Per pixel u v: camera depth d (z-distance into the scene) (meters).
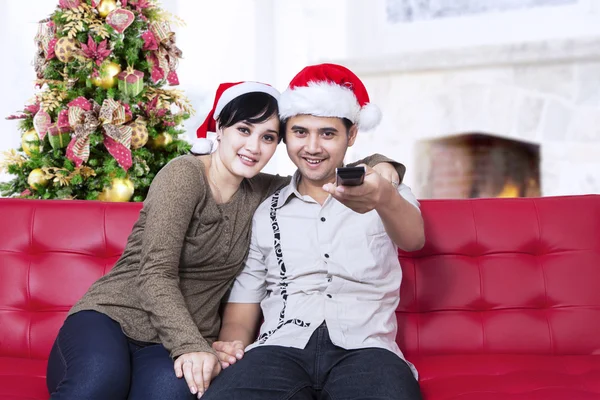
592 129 3.41
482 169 3.62
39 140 2.13
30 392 1.37
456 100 3.60
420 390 1.32
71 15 2.02
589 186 3.45
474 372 1.48
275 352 1.32
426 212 1.70
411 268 1.67
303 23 3.96
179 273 1.41
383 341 1.38
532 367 1.49
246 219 1.48
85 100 2.02
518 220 1.68
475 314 1.65
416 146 3.69
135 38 2.09
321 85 1.39
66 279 1.68
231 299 1.52
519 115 3.52
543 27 3.47
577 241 1.65
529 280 1.64
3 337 1.66
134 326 1.36
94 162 2.09
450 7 3.62
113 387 1.21
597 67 3.37
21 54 3.96
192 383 1.20
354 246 1.40
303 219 1.46
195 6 4.05
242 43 4.05
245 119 1.39
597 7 3.38
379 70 3.66
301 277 1.43
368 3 3.80
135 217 1.72
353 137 1.51
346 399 1.22
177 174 1.36
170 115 2.25
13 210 1.73
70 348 1.27
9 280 1.68
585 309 1.62
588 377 1.39
